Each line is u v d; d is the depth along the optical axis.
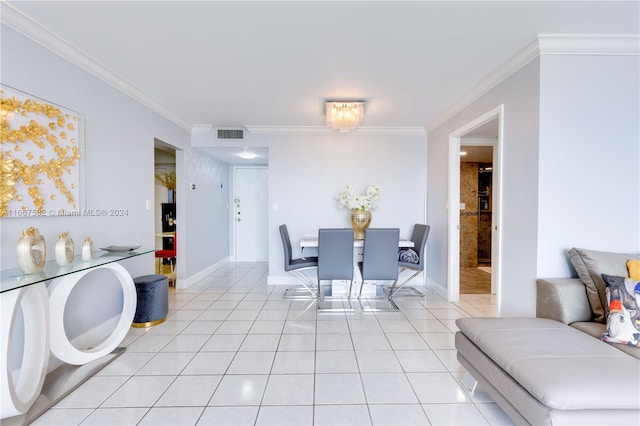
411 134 4.44
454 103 3.37
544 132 2.13
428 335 2.68
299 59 2.41
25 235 1.73
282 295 3.93
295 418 1.62
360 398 1.79
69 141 2.23
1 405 1.47
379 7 1.77
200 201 4.79
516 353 1.44
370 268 3.39
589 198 2.14
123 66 2.53
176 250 4.25
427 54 2.33
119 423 1.59
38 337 1.70
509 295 2.46
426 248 4.40
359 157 4.45
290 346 2.46
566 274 2.15
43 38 2.01
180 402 1.76
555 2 1.73
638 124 2.13
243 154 5.12
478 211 6.15
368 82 2.84
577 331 1.69
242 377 2.01
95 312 2.49
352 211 4.14
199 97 3.24
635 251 2.14
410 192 4.46
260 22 1.93
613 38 2.07
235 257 6.41
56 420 1.61
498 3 1.74
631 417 1.19
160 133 3.58
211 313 3.24
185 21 1.92
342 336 2.65
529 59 2.23
